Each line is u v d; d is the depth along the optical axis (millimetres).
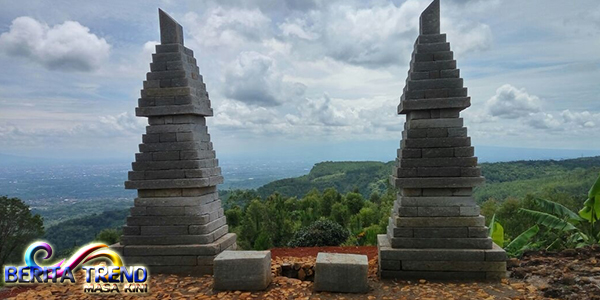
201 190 8695
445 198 7863
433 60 7977
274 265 9227
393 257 7812
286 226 24703
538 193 26562
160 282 7820
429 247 7832
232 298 6844
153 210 8523
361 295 6949
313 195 34375
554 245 10789
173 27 8680
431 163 7836
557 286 6988
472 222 7762
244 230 25078
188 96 8430
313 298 6828
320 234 15594
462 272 7652
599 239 11070
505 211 20188
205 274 8242
